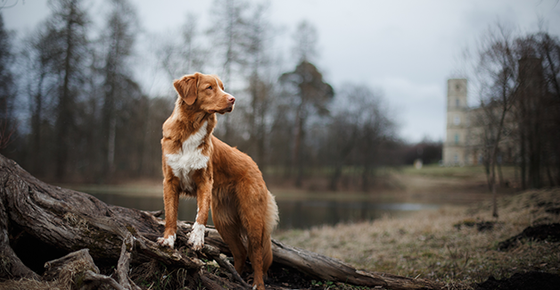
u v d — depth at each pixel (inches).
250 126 1061.8
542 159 704.4
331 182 1560.0
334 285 175.5
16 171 129.7
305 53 1378.0
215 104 137.2
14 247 121.7
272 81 1027.9
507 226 329.7
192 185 140.1
